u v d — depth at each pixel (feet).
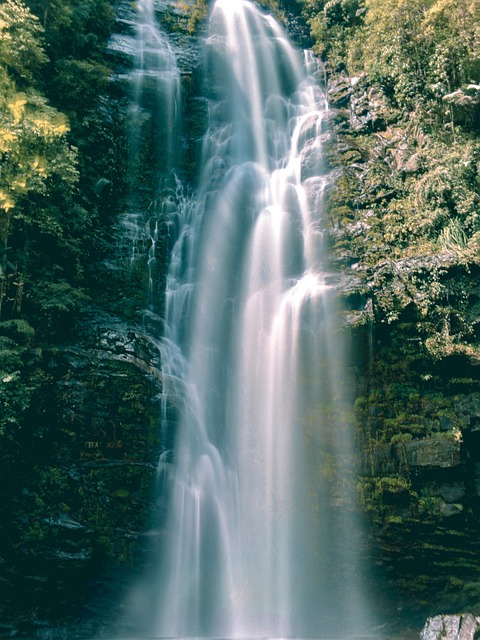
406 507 52.06
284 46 99.04
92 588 50.65
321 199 71.46
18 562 48.52
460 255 60.49
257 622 52.85
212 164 83.71
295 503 55.36
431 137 74.08
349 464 54.39
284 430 58.59
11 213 57.62
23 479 50.16
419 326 58.08
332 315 59.67
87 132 75.41
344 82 90.48
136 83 84.58
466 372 56.13
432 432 53.31
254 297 67.15
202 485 56.39
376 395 56.34
